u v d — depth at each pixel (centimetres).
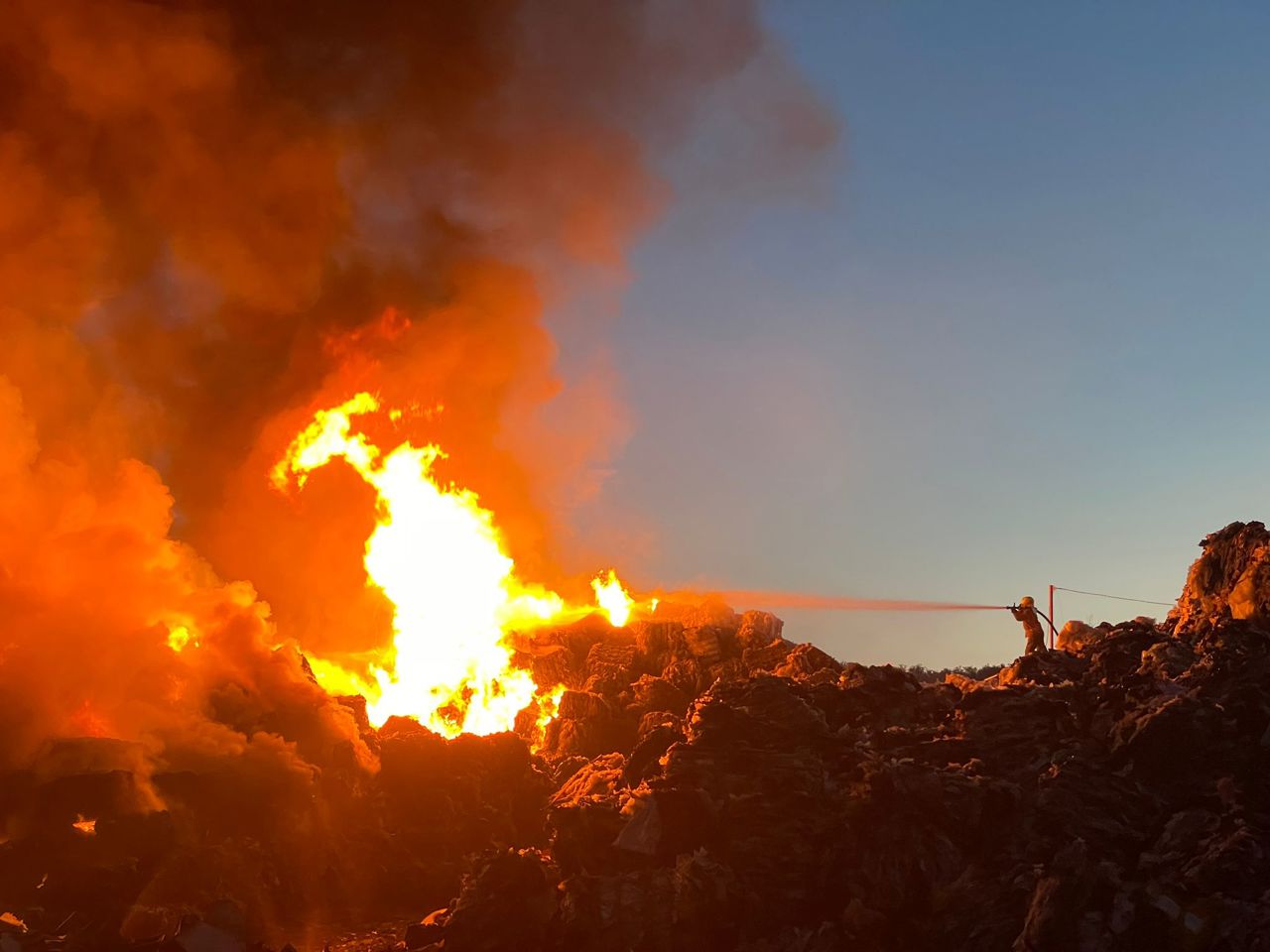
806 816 1886
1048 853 1808
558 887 1856
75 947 1720
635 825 1877
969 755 1986
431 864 2217
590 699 2750
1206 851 1730
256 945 1777
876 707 2164
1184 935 1625
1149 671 2073
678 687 2794
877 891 1814
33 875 1875
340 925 2041
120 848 1925
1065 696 2048
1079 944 1655
